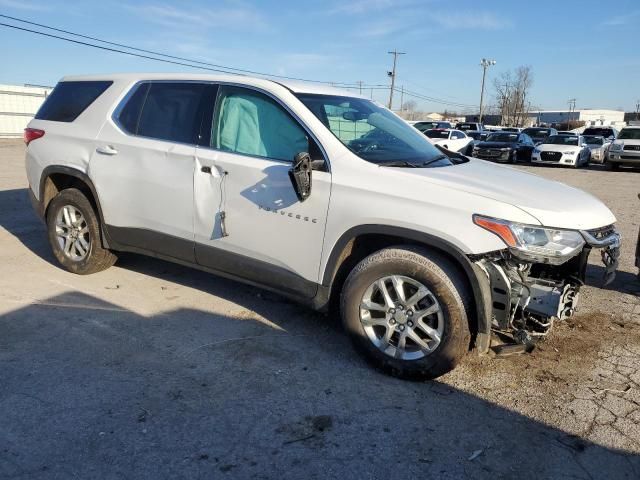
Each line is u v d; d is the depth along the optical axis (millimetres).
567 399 3303
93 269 5137
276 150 3891
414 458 2730
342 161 3621
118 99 4805
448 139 25438
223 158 4047
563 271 3553
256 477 2555
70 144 4969
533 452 2807
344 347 3910
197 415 3018
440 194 3311
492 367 3660
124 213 4652
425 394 3318
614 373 3635
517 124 76438
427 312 3338
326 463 2670
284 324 4258
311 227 3672
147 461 2629
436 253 3361
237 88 4164
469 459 2736
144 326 4148
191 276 5332
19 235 6766
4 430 2816
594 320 4551
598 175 19562
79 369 3463
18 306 4434
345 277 3787
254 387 3328
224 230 4066
